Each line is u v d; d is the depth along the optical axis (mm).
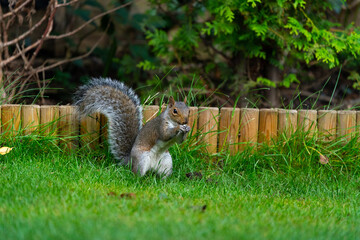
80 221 5871
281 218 6840
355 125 10805
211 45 15195
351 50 13117
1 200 6824
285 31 13391
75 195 7227
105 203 6836
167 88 14617
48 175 8523
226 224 6090
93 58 17438
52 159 9844
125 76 16984
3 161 9586
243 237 5508
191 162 10250
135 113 10203
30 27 12867
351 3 15812
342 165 10258
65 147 10430
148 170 9539
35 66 15578
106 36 18016
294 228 6262
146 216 6301
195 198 7922
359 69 15430
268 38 14008
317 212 7477
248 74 14414
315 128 10648
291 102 11594
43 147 10250
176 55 15188
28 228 5523
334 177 10023
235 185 9258
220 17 13648
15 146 10070
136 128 10133
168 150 10352
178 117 8859
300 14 13562
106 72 15531
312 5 13633
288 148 10508
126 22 16359
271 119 10781
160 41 15172
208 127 10766
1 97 11266
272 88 14367
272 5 12883
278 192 8906
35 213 6238
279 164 10375
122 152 10023
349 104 15578
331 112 10820
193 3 14633
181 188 8609
